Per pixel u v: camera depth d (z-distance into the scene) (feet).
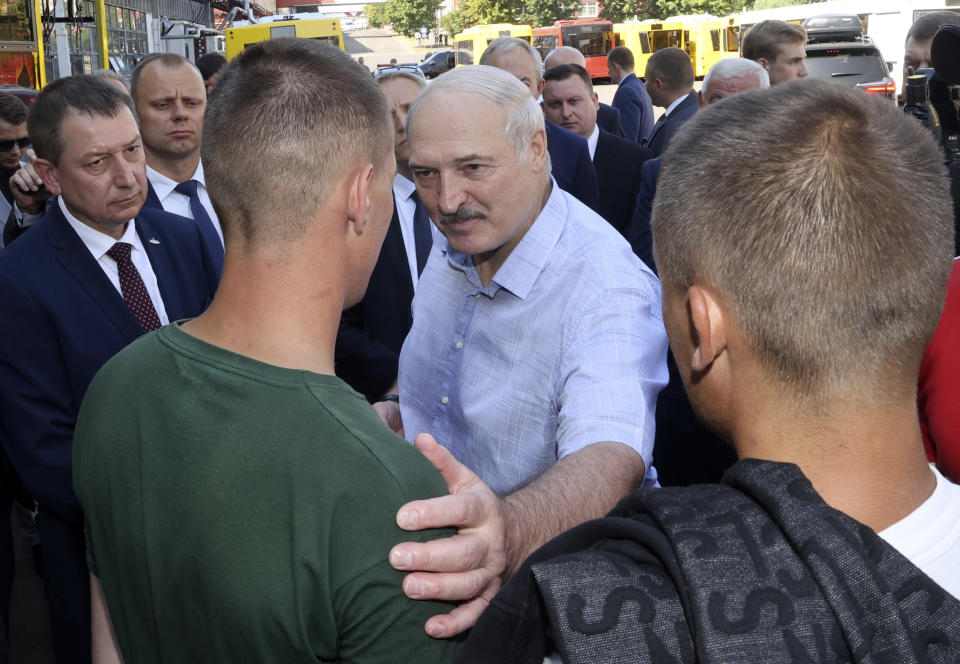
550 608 2.33
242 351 3.56
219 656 3.34
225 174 3.54
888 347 2.48
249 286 3.57
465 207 5.73
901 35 57.31
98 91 7.91
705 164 2.66
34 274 7.70
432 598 3.16
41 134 7.75
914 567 2.26
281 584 3.15
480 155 5.65
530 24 167.22
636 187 16.02
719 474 10.34
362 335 9.75
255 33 75.61
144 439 3.52
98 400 3.77
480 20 172.35
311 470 3.18
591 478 4.56
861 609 2.16
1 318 7.48
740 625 2.15
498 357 6.07
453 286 6.43
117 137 7.83
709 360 2.71
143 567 3.51
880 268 2.44
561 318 5.73
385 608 3.12
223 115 3.57
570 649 2.27
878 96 2.75
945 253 2.54
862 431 2.52
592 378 5.36
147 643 3.67
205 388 3.48
